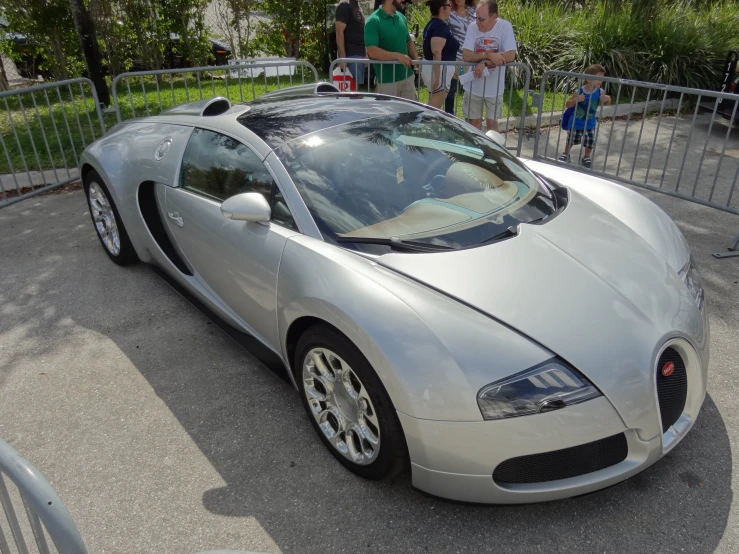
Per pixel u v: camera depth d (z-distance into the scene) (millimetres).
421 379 2117
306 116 3314
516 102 9531
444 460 2148
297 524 2361
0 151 7250
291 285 2611
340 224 2719
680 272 2768
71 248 4945
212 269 3281
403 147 3141
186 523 2387
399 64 6773
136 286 4293
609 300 2352
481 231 2695
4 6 9695
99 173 4152
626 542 2232
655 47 10250
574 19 11266
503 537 2273
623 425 2125
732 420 2826
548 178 3529
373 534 2307
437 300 2285
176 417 2992
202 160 3395
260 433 2865
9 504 1452
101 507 2477
